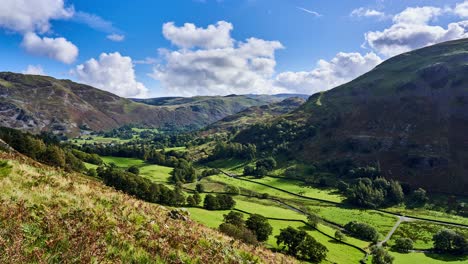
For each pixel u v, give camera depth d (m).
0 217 12.83
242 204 127.12
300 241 72.00
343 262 75.19
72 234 13.51
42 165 25.97
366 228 104.62
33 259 10.98
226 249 19.95
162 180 171.38
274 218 108.44
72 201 17.75
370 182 162.12
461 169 166.00
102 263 12.33
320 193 159.12
